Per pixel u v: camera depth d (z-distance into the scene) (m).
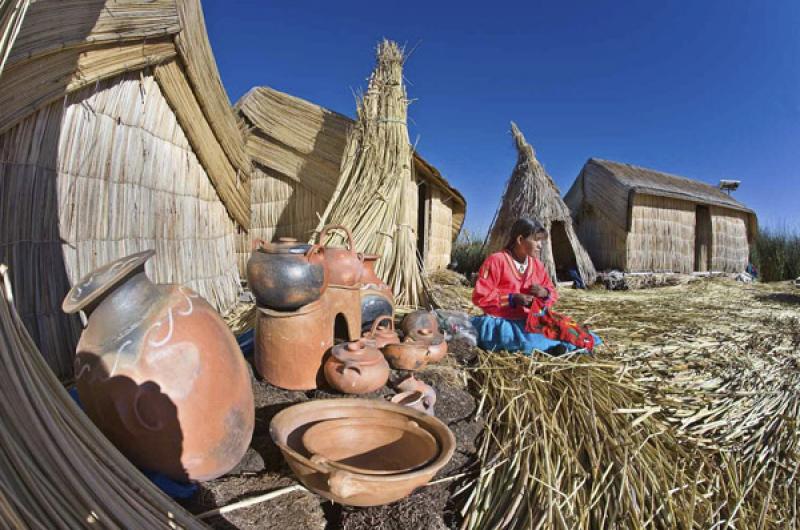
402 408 1.96
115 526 1.25
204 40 4.25
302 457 1.59
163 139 3.85
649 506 1.96
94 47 2.73
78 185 2.85
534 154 9.14
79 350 1.59
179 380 1.60
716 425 2.63
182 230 4.23
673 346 4.09
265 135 6.91
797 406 2.93
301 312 2.35
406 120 5.55
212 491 1.70
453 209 11.02
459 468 2.10
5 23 1.29
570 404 2.63
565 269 10.49
